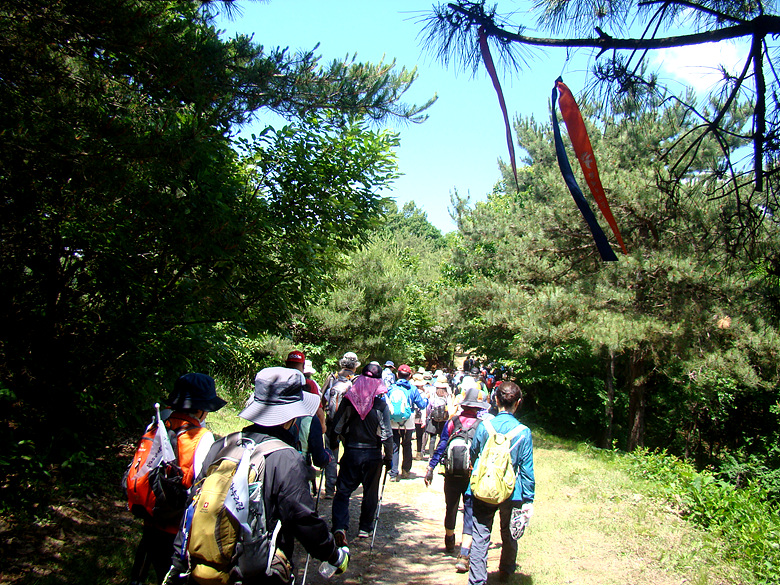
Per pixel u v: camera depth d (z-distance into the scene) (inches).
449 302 798.5
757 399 711.7
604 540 254.2
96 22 166.6
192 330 223.9
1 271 183.2
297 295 245.6
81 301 214.1
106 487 245.4
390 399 381.1
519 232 745.6
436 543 260.2
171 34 183.6
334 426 241.6
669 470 373.1
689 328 534.6
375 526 250.5
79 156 149.6
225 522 89.4
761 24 105.7
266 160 242.7
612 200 513.7
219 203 178.7
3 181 157.9
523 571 216.1
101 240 186.4
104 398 201.5
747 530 251.9
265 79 208.2
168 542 124.3
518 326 642.2
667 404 782.5
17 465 167.8
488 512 186.5
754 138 116.7
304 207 246.2
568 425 823.1
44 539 191.8
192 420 129.2
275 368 108.0
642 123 136.1
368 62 237.9
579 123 105.3
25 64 163.5
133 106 185.3
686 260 498.3
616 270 563.8
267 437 99.6
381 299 799.1
